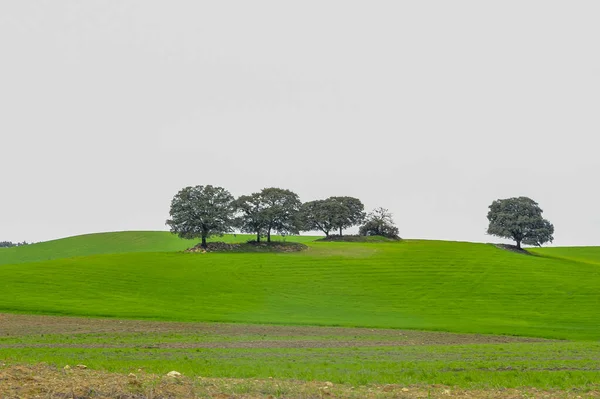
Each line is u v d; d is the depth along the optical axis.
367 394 20.16
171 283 84.75
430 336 48.66
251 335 45.41
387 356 33.44
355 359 31.69
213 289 82.00
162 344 38.25
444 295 83.81
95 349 34.59
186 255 113.88
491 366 29.17
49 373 20.98
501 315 69.88
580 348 38.88
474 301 80.19
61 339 40.06
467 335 50.44
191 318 57.69
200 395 18.55
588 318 68.38
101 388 18.56
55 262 99.62
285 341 41.62
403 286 89.19
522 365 29.58
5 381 18.83
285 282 89.38
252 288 84.06
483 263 110.19
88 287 77.94
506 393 21.22
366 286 88.38
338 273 97.44
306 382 22.33
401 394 20.42
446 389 21.84
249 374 24.47
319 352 35.03
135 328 48.72
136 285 81.81
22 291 72.44
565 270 105.88
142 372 23.69
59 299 68.31
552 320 66.69
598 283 93.94
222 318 58.28
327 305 73.88
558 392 21.75
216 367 26.98
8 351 32.47
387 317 65.31
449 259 114.12
